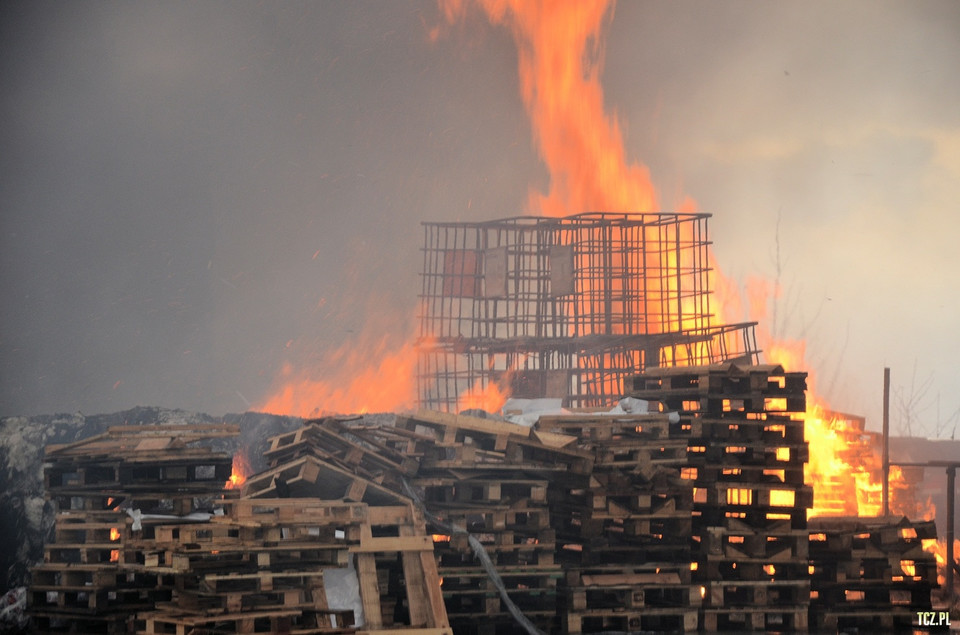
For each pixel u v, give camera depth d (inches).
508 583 1086.4
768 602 1111.0
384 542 985.5
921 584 1156.5
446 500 1088.2
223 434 1060.5
